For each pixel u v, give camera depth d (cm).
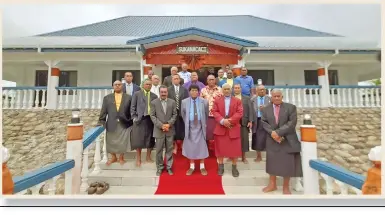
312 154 332
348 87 975
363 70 1232
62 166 301
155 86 514
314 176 327
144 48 891
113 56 982
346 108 952
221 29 1323
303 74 1172
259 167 451
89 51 938
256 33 1252
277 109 358
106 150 461
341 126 814
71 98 995
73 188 338
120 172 427
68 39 1042
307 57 995
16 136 761
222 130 399
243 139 444
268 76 1180
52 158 636
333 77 1184
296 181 387
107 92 965
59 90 971
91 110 923
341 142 718
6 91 924
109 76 1155
